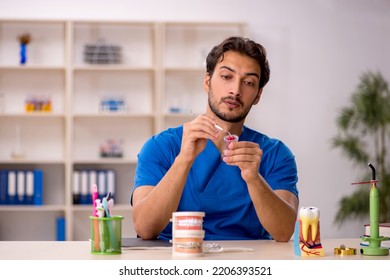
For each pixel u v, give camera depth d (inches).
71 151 240.7
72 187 242.1
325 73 256.8
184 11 252.2
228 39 95.9
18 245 85.1
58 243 87.9
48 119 252.4
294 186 103.7
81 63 251.6
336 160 255.8
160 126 241.0
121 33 252.4
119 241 74.0
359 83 257.4
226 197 99.2
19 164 251.9
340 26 257.6
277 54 255.8
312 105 256.1
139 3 250.8
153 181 99.4
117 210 246.5
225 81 94.7
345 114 247.3
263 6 255.3
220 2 253.4
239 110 95.5
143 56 252.7
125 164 253.1
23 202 241.3
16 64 249.6
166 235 97.7
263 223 93.0
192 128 87.3
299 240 73.2
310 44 256.4
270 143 104.5
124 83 252.8
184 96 251.0
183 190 98.9
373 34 258.4
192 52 253.0
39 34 250.4
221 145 98.5
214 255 73.5
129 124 253.1
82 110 251.1
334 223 246.4
